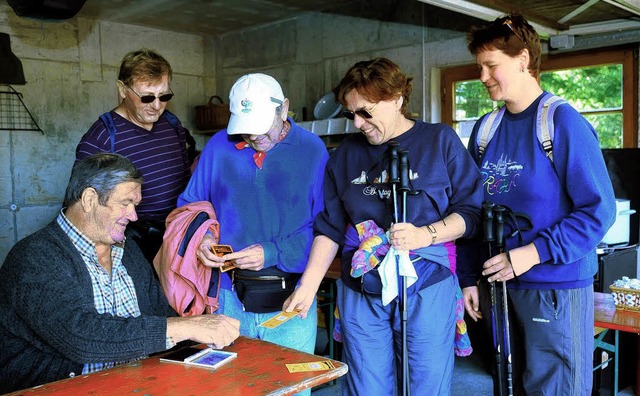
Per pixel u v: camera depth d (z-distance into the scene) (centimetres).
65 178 589
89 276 179
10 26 549
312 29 585
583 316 197
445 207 197
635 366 348
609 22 399
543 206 197
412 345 198
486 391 355
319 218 216
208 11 582
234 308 223
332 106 522
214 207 229
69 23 586
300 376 159
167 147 268
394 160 186
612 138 422
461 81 479
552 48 425
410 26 501
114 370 164
